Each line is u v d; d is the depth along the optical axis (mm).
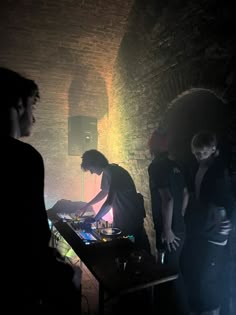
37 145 5109
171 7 3246
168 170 2252
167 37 3355
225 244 2176
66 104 5195
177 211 2277
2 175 889
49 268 967
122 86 4789
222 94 2430
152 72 3752
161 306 2459
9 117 1029
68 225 2783
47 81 4926
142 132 4121
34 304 968
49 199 5281
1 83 1025
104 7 4191
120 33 4602
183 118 3371
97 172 3051
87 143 5000
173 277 1753
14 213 895
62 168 5320
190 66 2902
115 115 5156
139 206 2994
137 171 4332
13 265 906
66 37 4504
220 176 2207
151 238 3918
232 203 2262
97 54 4852
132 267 1846
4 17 4059
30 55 4566
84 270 3641
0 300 898
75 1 4051
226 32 2383
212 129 2820
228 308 2322
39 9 4066
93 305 2811
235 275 2250
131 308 2480
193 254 2197
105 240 2293
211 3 2568
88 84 5211
